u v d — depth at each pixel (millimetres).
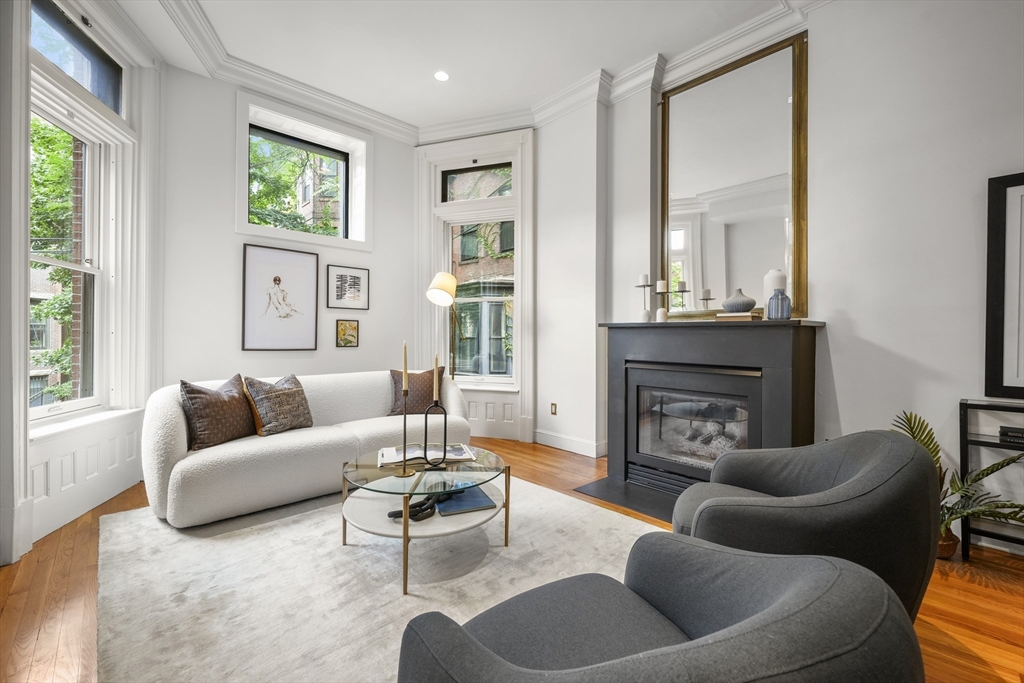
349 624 1629
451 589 1857
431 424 3246
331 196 4555
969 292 2256
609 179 3998
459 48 3453
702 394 2971
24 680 1356
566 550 2203
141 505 2715
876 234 2523
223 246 3672
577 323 4047
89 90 2789
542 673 616
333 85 3982
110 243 3061
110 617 1646
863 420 2559
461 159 4711
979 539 2303
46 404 2592
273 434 2836
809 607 538
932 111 2359
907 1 2430
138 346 3137
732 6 2980
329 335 4285
